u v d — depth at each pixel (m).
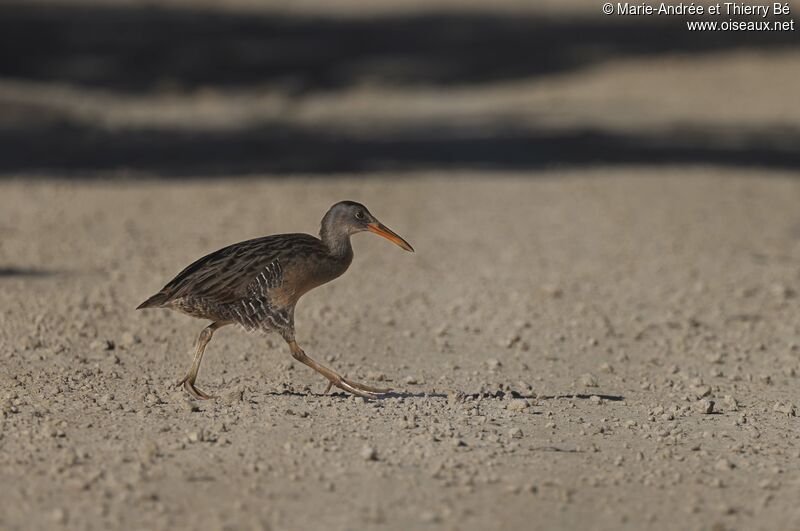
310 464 15.49
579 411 18.91
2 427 16.84
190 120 71.00
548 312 26.97
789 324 26.28
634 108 79.75
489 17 121.31
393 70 93.00
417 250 34.56
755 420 18.59
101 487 14.46
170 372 20.77
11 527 13.19
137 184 47.22
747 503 14.61
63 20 104.00
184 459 15.56
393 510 13.95
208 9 119.00
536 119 74.62
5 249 32.47
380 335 24.44
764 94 84.88
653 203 44.50
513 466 15.75
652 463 16.11
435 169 54.59
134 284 28.16
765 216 42.19
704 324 26.28
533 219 40.53
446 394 19.80
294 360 21.94
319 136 66.12
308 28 109.69
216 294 17.78
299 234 19.02
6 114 65.44
